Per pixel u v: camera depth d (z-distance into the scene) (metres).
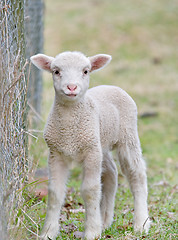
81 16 38.44
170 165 14.41
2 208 5.86
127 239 7.25
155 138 19.00
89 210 7.25
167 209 9.41
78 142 7.27
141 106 23.45
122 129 8.20
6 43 7.00
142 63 31.12
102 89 8.31
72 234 7.52
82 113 7.24
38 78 13.64
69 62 7.20
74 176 12.48
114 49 33.28
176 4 40.66
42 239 7.03
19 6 7.79
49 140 7.36
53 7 40.56
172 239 7.41
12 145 6.88
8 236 6.03
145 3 41.00
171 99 25.03
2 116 6.41
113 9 39.88
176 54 32.88
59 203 7.34
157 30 36.09
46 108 15.91
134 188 8.18
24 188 7.24
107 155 8.46
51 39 33.97
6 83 6.77
